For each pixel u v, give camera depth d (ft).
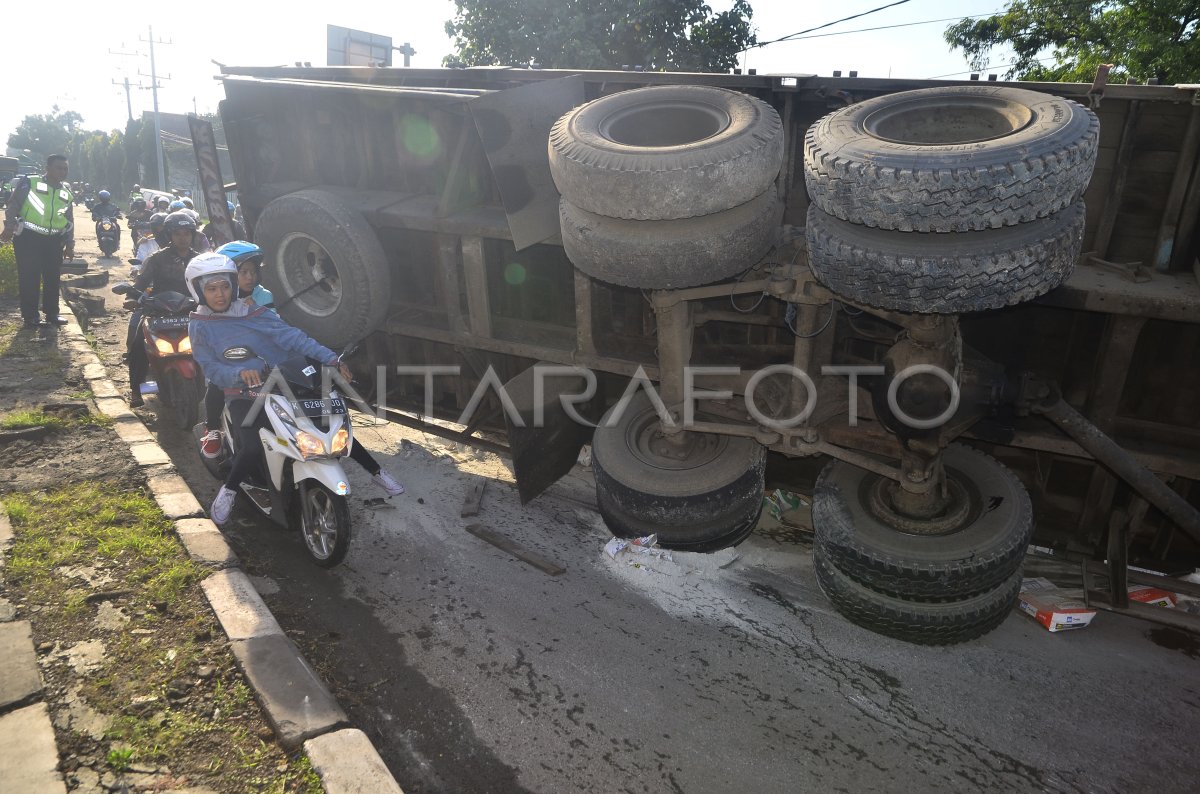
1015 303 10.35
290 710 9.92
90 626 11.34
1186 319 11.43
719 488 14.67
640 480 14.99
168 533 13.94
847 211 10.29
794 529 16.66
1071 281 12.27
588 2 64.44
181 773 8.95
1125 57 59.16
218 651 11.03
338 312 17.80
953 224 9.67
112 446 17.43
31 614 11.50
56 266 26.63
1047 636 13.24
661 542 15.24
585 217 12.80
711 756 10.44
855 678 12.09
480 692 11.48
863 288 10.80
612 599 13.99
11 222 25.12
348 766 9.07
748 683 11.89
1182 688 11.99
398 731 10.66
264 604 12.18
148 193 74.13
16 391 20.22
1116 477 13.74
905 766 10.36
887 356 12.51
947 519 12.92
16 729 9.30
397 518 16.66
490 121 14.23
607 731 10.82
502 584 14.33
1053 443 13.33
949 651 12.79
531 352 17.30
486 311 17.51
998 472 13.67
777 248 13.97
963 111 11.47
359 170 19.74
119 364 25.11
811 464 16.85
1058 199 9.54
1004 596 12.61
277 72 20.07
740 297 16.35
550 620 13.30
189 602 12.07
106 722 9.58
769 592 14.38
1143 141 12.43
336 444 13.93
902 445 12.59
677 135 13.85
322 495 14.40
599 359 16.40
